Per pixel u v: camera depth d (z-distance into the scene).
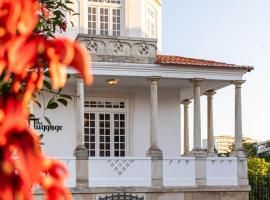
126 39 20.92
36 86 1.05
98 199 20.11
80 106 20.11
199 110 21.47
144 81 22.31
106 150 23.11
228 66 21.64
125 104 23.44
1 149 0.94
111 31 23.97
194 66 21.22
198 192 21.12
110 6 24.00
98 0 23.84
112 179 20.36
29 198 0.95
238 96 22.09
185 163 21.22
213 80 21.89
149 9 25.34
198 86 21.52
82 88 20.09
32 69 1.22
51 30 5.27
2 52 0.99
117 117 23.33
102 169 20.34
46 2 5.22
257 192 23.55
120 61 20.83
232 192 21.52
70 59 0.97
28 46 0.98
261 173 25.38
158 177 20.80
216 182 21.45
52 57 0.98
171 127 23.97
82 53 0.97
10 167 0.94
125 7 24.14
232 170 21.69
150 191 20.58
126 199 20.34
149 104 23.66
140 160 20.73
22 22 0.99
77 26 23.33
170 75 21.33
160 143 23.80
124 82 22.45
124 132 23.34
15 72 0.98
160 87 23.92
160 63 20.95
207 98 24.27
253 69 21.97
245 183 21.66
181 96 25.88
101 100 23.16
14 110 0.97
